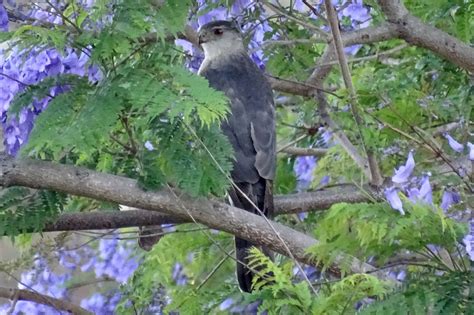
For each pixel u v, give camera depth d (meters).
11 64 9.48
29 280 12.58
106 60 8.70
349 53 13.32
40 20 9.86
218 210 9.14
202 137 8.94
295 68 12.59
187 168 8.83
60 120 8.26
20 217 9.62
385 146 11.24
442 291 7.36
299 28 12.76
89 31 8.72
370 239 7.53
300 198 11.44
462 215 8.43
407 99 11.23
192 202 9.12
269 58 12.66
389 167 11.36
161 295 12.03
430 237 7.61
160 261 11.64
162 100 7.94
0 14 9.24
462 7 11.39
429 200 8.51
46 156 9.20
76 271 13.34
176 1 8.99
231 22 12.81
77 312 11.77
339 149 12.66
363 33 10.98
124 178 9.07
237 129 11.55
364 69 12.27
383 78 11.61
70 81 9.10
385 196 8.37
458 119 11.47
